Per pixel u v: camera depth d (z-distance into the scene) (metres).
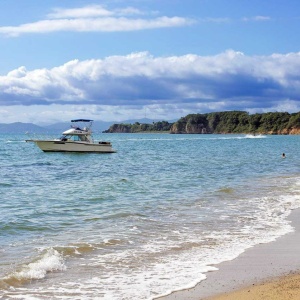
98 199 20.55
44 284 8.63
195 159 51.03
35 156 56.16
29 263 9.91
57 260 10.23
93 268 9.70
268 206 18.19
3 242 12.15
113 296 8.00
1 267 9.62
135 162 46.84
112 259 10.41
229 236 12.76
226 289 8.27
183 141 124.19
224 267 9.73
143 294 8.08
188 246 11.63
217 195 21.69
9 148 77.94
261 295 7.76
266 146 91.06
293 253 10.89
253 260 10.28
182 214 16.41
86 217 15.93
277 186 25.48
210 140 134.00
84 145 56.84
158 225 14.38
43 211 17.33
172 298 7.87
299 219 15.33
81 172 36.06
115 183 27.30
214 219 15.39
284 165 42.25
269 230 13.56
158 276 9.12
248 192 22.83
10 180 29.91
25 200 20.44
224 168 38.59
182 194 22.09
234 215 16.16
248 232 13.28
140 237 12.67
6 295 8.02
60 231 13.61
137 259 10.41
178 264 9.98
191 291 8.20
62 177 32.00
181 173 33.94
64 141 56.50
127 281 8.80
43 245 11.76
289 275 9.09
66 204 19.11
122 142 115.00
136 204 18.92
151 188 24.62
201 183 27.09
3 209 17.89
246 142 116.44
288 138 160.50
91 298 7.91
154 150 74.12
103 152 57.91
